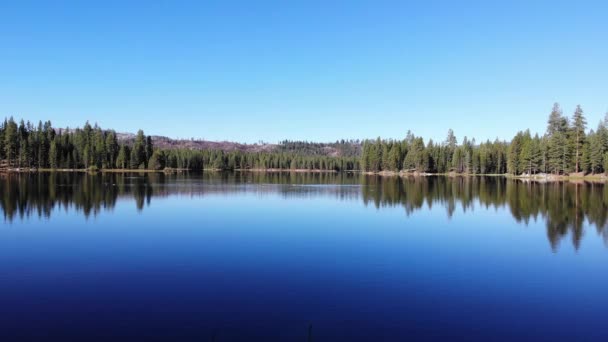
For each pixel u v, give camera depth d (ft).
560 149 309.83
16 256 66.95
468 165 428.97
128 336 37.40
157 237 83.41
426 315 43.52
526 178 336.08
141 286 51.67
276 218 111.55
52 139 435.12
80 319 41.14
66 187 199.21
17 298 47.19
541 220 109.70
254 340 36.81
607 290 52.85
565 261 67.46
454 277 57.52
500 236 87.71
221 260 65.05
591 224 103.04
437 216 117.29
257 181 305.94
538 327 41.39
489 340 38.19
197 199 160.04
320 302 46.39
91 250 71.41
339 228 95.91
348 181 314.55
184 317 41.65
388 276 57.21
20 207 125.80
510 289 52.80
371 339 37.50
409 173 468.34
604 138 298.15
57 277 55.52
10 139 387.96
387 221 107.76
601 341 38.52
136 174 393.91
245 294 48.83
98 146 438.40
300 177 402.31
